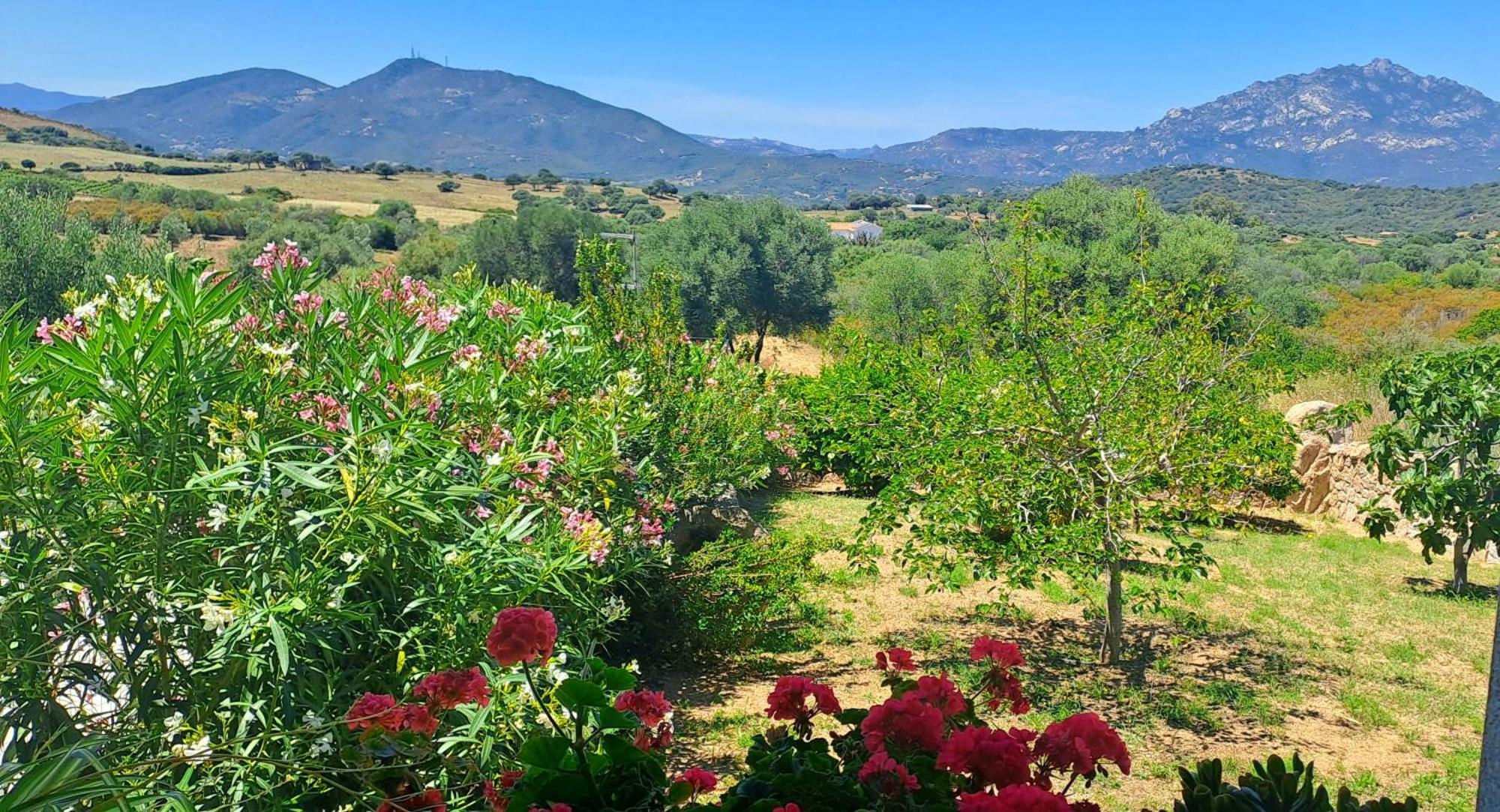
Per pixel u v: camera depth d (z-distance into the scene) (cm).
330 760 340
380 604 417
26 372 390
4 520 368
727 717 677
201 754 290
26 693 343
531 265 4931
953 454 765
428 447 436
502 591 426
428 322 633
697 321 4369
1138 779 596
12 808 176
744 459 1112
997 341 793
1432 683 770
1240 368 759
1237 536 1284
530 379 681
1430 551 1204
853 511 1396
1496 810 200
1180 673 786
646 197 17538
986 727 239
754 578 790
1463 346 2694
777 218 4522
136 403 387
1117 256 3066
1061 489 751
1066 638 876
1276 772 265
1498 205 18100
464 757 352
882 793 215
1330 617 941
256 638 363
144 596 373
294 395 486
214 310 433
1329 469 1422
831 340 1831
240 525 371
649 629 789
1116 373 741
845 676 764
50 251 1705
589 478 612
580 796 219
